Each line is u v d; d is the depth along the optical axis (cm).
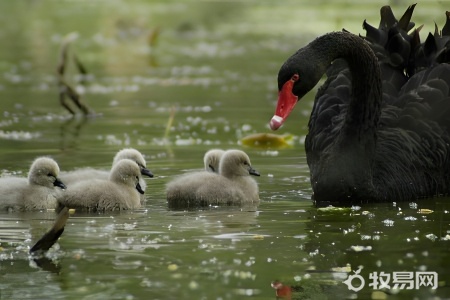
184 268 954
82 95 2425
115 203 1252
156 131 1922
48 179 1280
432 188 1331
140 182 1338
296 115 2166
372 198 1283
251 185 1328
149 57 3162
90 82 2648
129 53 3259
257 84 2594
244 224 1157
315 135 1384
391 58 1447
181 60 3094
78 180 1355
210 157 1441
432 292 879
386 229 1119
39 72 2814
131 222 1177
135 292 878
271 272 938
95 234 1104
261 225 1151
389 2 3900
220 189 1292
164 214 1231
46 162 1277
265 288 888
